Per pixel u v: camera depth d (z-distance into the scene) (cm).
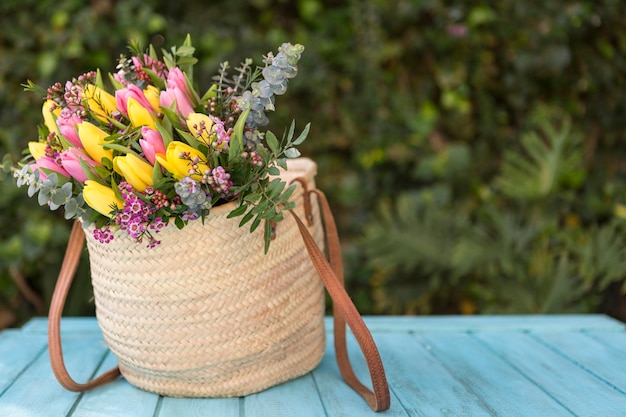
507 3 268
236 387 132
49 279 247
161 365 129
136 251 125
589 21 271
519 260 245
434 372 143
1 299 256
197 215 120
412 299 263
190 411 128
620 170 285
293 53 121
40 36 246
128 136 121
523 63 269
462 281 264
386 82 277
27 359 152
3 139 245
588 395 132
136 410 129
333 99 277
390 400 130
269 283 130
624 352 152
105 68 252
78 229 141
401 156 280
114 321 131
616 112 282
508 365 146
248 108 119
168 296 126
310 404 130
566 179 260
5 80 247
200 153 118
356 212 288
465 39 270
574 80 279
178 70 126
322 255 128
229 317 127
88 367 149
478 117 281
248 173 122
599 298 253
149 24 248
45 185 118
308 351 139
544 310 235
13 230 246
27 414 128
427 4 267
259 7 272
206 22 263
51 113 128
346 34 273
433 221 256
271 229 129
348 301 126
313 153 282
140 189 119
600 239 238
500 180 250
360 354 154
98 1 247
